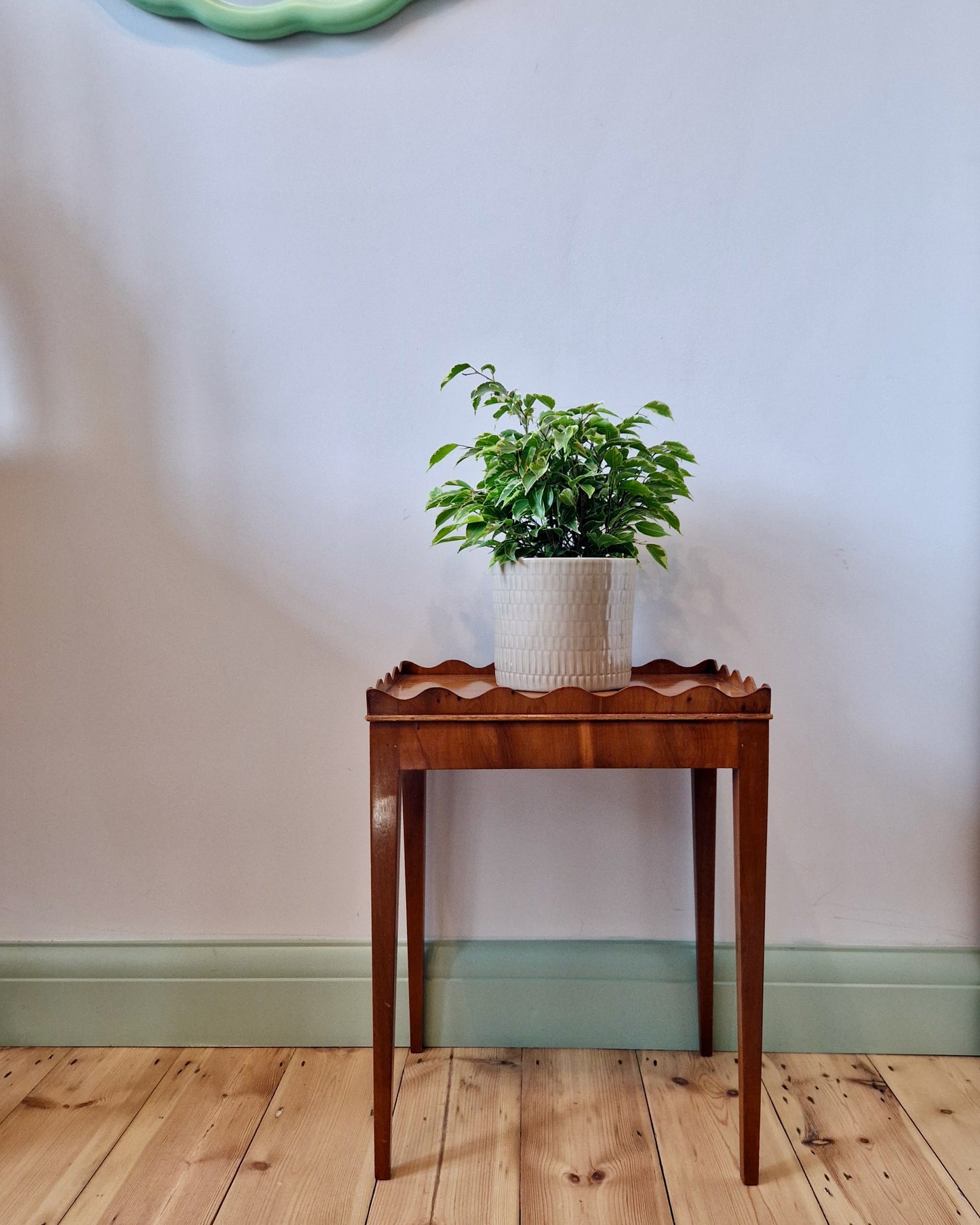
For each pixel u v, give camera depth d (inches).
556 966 52.8
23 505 53.2
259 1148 43.1
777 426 51.9
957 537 51.8
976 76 50.1
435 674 50.8
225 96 52.1
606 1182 40.4
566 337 52.1
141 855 54.2
